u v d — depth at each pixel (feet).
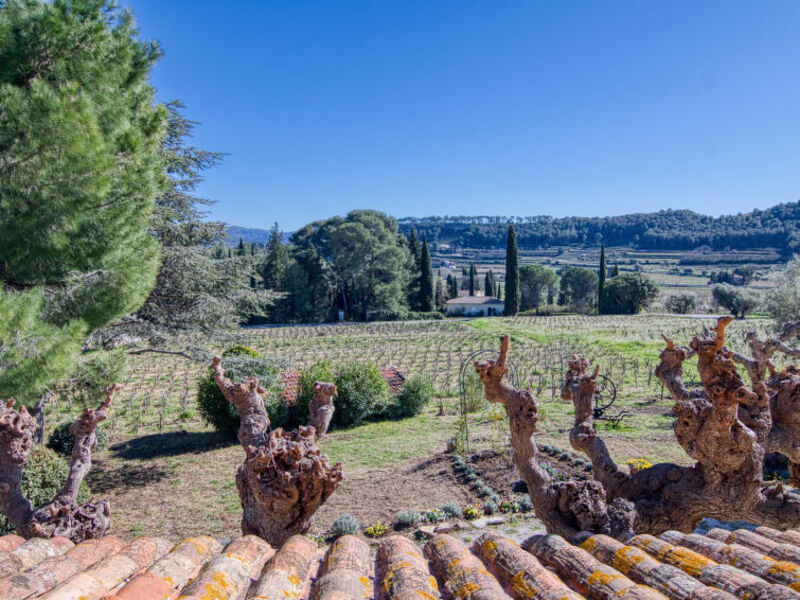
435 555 12.14
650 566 10.88
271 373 57.47
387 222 253.85
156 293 47.47
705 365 12.81
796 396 15.69
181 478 44.42
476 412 66.64
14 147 21.20
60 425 52.54
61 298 24.13
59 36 24.49
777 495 14.12
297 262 211.61
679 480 14.38
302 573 10.73
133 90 29.66
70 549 12.26
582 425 16.25
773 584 9.89
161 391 83.05
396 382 71.67
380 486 40.06
